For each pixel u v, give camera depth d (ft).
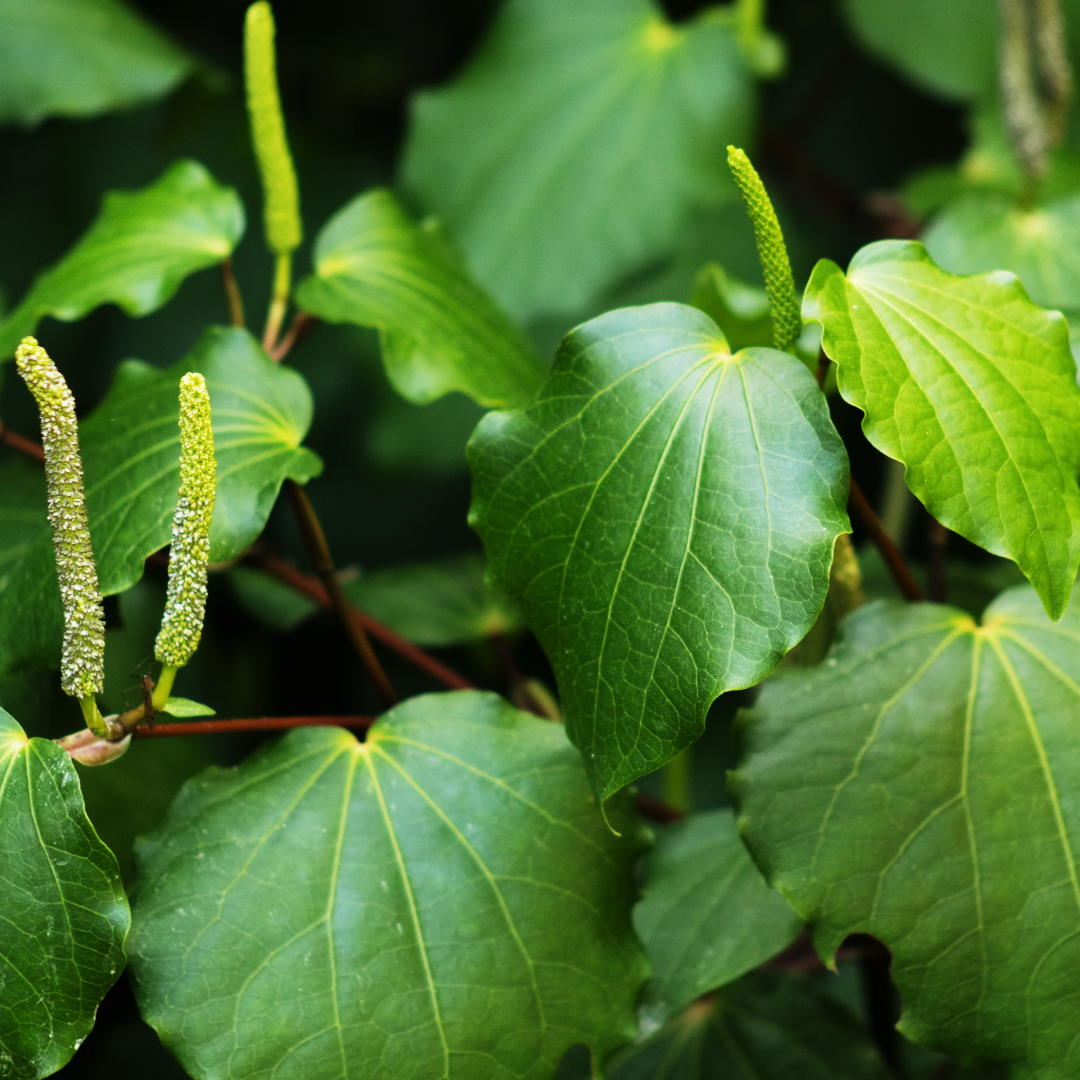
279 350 3.18
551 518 2.87
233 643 3.55
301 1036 2.87
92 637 2.84
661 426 2.86
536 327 4.07
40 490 3.18
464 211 4.03
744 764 2.94
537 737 2.96
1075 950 2.90
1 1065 2.83
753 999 3.22
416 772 2.95
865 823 2.92
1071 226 3.43
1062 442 2.88
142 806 3.24
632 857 2.93
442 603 3.44
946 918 2.90
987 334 2.89
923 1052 3.31
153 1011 2.87
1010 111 3.41
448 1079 2.87
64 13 4.04
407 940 2.90
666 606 2.83
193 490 2.82
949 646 2.97
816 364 3.08
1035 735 2.93
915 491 2.84
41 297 3.19
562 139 4.01
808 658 3.09
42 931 2.83
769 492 2.84
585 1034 2.89
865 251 2.92
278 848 2.92
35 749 2.85
